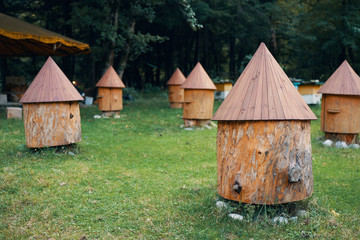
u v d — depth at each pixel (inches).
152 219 160.2
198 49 1176.8
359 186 212.5
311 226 147.8
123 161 275.3
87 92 774.5
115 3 708.0
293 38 1173.7
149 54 1389.0
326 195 192.5
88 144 331.3
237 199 153.4
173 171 247.4
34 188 198.4
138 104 762.2
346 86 321.4
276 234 141.4
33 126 270.5
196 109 434.0
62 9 1017.5
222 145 160.2
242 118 149.2
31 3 999.0
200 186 209.6
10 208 168.6
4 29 480.4
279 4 1129.4
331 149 317.1
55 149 281.4
